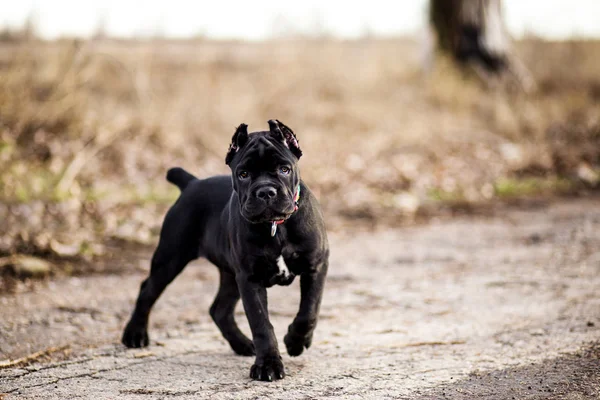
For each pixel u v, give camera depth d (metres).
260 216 4.73
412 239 10.45
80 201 11.58
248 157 4.94
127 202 11.85
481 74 22.45
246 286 5.20
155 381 5.17
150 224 10.81
